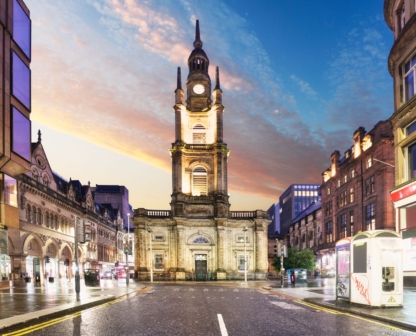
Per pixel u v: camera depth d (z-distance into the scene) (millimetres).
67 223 56500
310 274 72562
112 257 86688
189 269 59344
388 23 30406
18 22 31266
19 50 31328
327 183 67500
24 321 12180
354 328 11453
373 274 15586
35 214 44906
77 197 63875
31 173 45438
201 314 15047
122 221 98562
